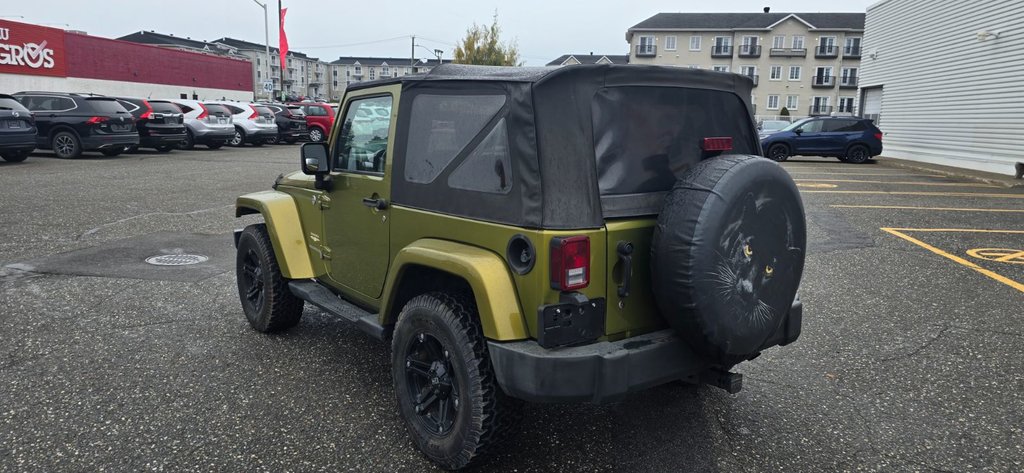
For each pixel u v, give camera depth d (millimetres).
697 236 2588
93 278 6164
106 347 4531
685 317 2664
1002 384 4141
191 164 16891
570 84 2697
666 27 72250
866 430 3562
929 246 8156
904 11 22328
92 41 30656
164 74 35750
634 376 2717
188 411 3641
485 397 2826
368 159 3699
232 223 8938
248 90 44719
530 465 3160
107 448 3248
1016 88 16141
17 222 8617
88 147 16641
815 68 71875
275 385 3988
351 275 3924
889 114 23516
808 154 21234
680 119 3096
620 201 2795
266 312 4688
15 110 14633
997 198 12508
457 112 3023
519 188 2688
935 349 4719
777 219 2838
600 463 3189
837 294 6078
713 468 3168
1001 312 5555
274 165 17031
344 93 3951
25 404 3682
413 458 3219
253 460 3170
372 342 4730
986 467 3213
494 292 2697
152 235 8086
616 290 2791
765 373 4301
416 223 3260
